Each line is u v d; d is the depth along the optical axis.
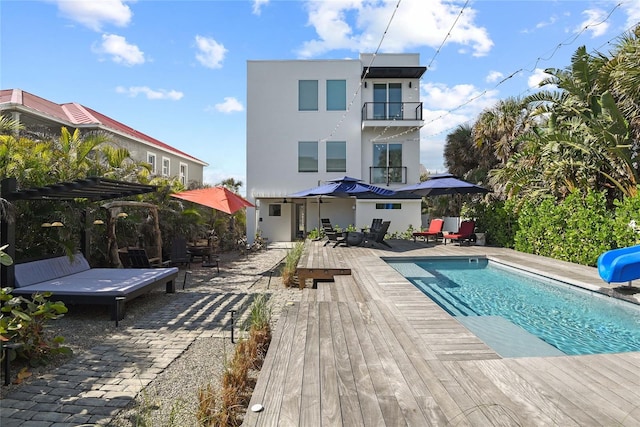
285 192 19.97
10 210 6.26
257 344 4.48
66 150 9.80
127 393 3.70
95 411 3.36
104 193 8.52
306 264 9.19
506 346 4.59
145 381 3.96
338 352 3.57
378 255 11.01
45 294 4.86
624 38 8.89
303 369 3.19
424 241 15.85
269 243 19.72
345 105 20.06
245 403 3.43
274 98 19.97
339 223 20.27
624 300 6.04
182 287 8.80
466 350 3.62
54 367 4.30
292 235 20.73
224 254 15.72
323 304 5.36
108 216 9.41
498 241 13.48
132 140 18.50
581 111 10.25
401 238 17.73
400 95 20.25
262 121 19.94
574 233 9.23
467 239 14.47
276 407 2.58
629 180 9.55
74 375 4.10
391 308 5.14
